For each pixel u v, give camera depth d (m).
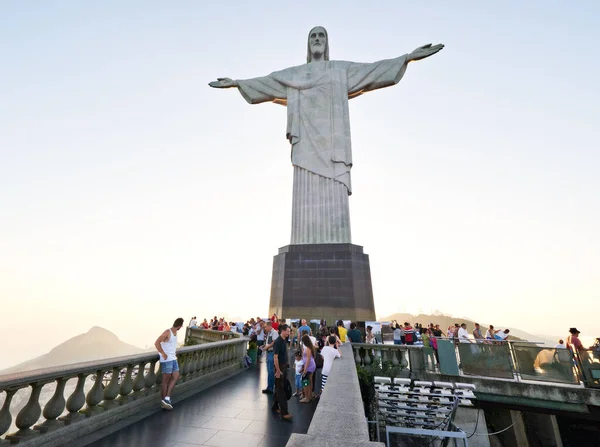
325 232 24.66
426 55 26.62
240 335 15.17
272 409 7.11
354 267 23.12
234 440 5.44
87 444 4.94
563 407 10.68
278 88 28.95
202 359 9.68
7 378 4.12
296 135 26.80
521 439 15.53
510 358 11.86
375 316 22.92
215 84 30.20
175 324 7.14
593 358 10.70
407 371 12.52
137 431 5.58
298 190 26.11
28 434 4.47
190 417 6.46
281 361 6.90
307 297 22.73
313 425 3.28
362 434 3.03
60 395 5.02
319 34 30.19
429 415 7.46
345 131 26.56
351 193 26.09
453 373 12.19
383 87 28.00
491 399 11.61
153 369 7.25
